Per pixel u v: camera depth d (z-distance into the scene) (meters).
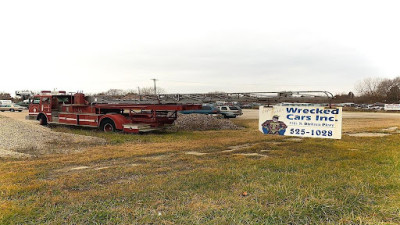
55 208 3.87
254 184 4.83
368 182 4.82
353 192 4.28
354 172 5.62
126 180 5.41
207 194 4.39
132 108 14.18
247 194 4.37
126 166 6.70
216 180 5.16
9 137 9.93
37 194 4.53
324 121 7.87
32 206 3.93
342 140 11.48
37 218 3.56
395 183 4.74
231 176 5.42
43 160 7.39
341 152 8.34
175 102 13.27
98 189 4.77
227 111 29.84
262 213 3.58
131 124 13.92
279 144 10.29
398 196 4.15
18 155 7.98
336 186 4.59
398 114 44.97
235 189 4.63
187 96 12.94
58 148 9.41
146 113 14.09
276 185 4.73
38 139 10.38
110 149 9.27
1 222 3.42
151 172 6.04
